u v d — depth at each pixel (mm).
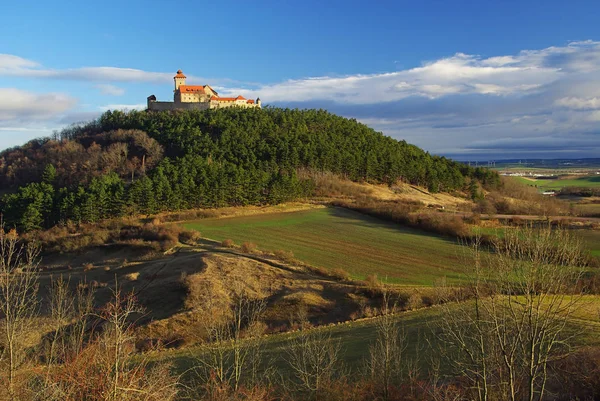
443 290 29031
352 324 35969
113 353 11531
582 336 21219
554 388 16875
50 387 10922
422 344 26250
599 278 28016
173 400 17625
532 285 11625
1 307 13008
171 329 38469
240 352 26203
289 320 40625
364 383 20656
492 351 12930
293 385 22594
